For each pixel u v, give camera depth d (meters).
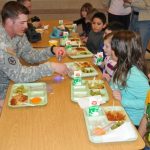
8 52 1.87
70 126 1.41
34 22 3.77
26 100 1.66
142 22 4.02
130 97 1.82
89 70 2.14
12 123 1.43
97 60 2.28
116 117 1.48
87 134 1.34
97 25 3.24
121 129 1.34
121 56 1.84
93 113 1.49
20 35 2.22
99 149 1.23
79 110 1.57
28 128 1.39
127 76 1.80
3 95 2.16
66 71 2.03
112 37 2.00
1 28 1.97
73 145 1.26
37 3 5.68
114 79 1.89
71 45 2.80
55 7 5.76
